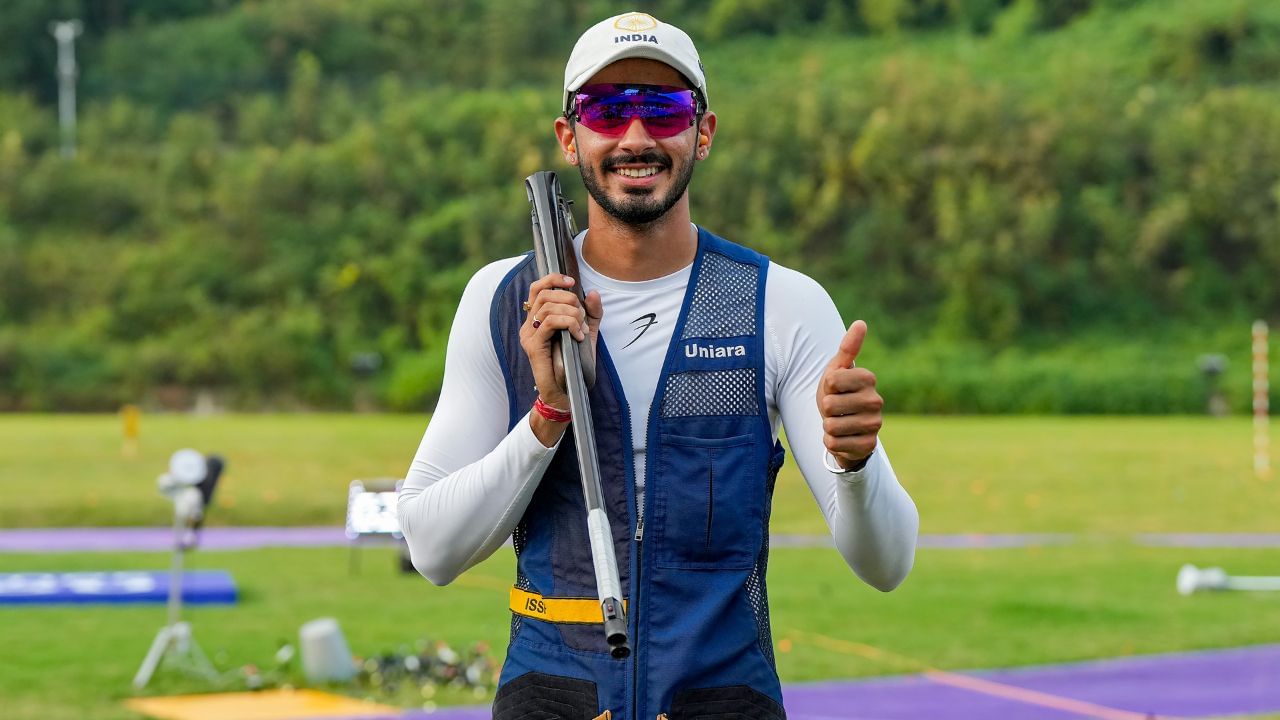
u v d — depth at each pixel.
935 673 10.28
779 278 2.99
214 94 80.12
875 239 65.81
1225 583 14.41
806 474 2.93
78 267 63.28
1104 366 60.00
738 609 2.85
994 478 27.17
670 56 2.88
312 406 59.19
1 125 71.06
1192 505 23.64
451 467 2.98
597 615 2.82
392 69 85.94
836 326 3.00
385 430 40.62
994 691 9.72
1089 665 10.66
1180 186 67.50
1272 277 65.44
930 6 92.38
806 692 9.65
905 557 2.90
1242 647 11.44
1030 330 63.62
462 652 10.23
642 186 2.88
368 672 9.66
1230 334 63.06
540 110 72.94
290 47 85.25
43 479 26.14
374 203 67.38
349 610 12.77
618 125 2.88
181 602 13.04
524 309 2.99
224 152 72.12
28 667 10.00
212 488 9.91
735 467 2.87
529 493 2.82
